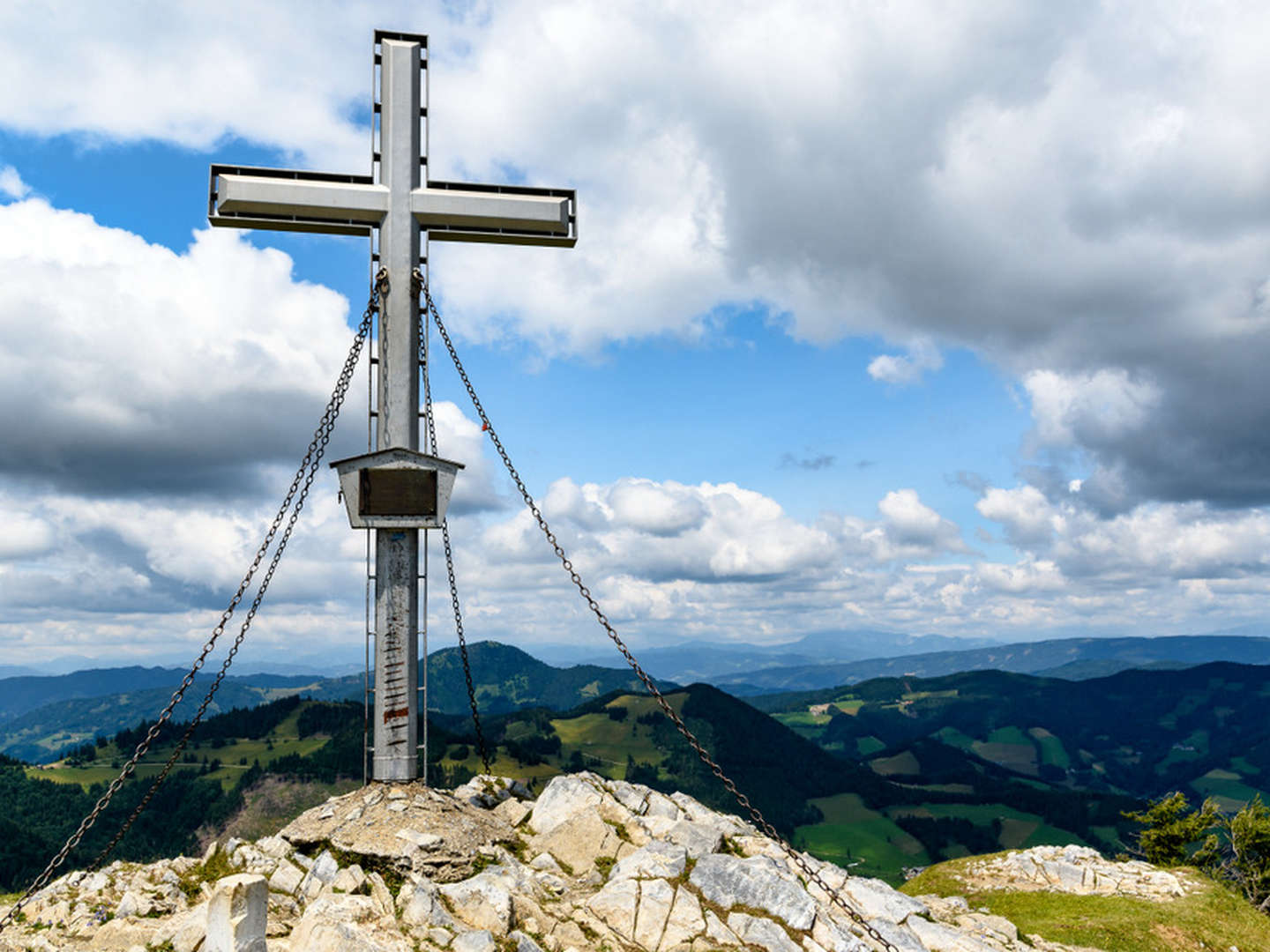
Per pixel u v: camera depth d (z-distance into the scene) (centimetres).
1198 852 5572
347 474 2298
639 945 1838
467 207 2505
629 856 2138
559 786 2497
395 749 2277
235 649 2206
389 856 1966
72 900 1827
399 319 2433
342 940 1530
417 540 2378
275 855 2041
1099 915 3331
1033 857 4200
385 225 2448
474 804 2511
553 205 2559
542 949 1714
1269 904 4878
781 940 1866
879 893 2283
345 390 2381
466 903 1811
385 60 2506
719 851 2252
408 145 2484
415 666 2333
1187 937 3180
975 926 2680
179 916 1661
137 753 2027
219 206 2417
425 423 2527
